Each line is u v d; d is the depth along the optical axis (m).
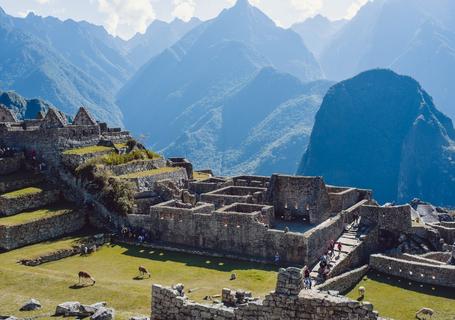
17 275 36.31
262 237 45.06
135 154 67.88
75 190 58.94
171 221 50.31
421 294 36.91
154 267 42.69
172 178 66.38
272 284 37.22
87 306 26.47
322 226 46.56
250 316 20.45
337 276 38.38
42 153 62.50
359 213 54.88
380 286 38.62
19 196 53.72
